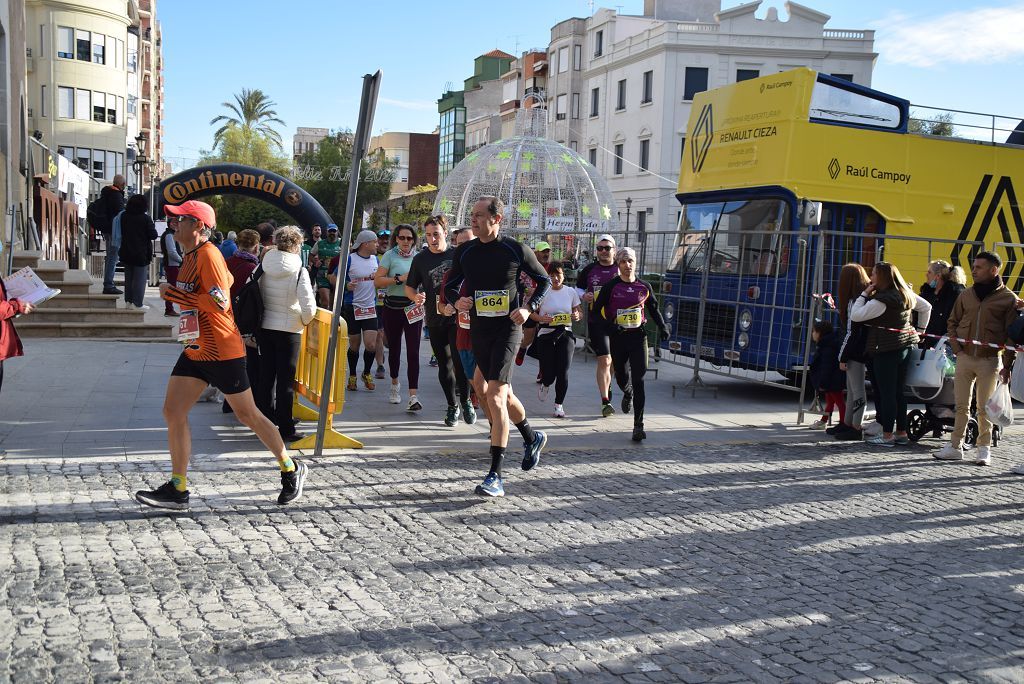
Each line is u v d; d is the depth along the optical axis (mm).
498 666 3838
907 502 6871
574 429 9195
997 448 9133
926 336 9195
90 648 3836
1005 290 8172
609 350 9883
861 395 9148
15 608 4207
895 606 4742
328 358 7348
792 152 11562
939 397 9250
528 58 64750
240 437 7824
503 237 6590
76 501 5828
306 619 4242
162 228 23625
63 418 8258
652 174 46125
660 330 8867
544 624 4312
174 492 5691
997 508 6801
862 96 11992
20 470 6488
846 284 9430
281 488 6375
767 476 7504
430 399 10383
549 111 57812
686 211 13594
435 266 8625
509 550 5363
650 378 13469
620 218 50344
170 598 4410
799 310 10781
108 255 15359
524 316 6453
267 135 74438
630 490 6848
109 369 11078
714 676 3834
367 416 9250
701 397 11828
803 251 11188
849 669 3957
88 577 4617
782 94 11781
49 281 14219
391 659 3863
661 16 52125
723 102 13031
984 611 4723
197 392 5652
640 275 15055
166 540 5223
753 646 4160
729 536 5824
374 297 10742
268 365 7832
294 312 7594
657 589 4840
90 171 51969
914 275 12422
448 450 7836
